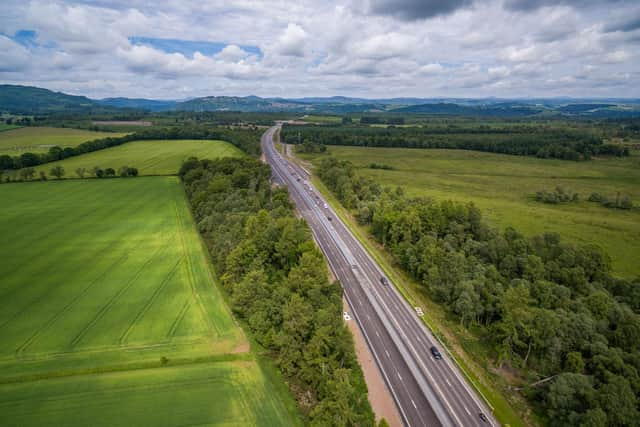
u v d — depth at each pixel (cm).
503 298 7675
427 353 7388
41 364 6662
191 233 12688
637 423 5100
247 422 5581
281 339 6656
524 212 15662
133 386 6184
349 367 6738
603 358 6072
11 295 8850
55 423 5469
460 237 10888
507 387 6594
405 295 9419
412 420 5869
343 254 11638
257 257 9525
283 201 14250
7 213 14338
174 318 8056
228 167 17888
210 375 6481
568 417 5438
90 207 15212
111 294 8944
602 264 9000
